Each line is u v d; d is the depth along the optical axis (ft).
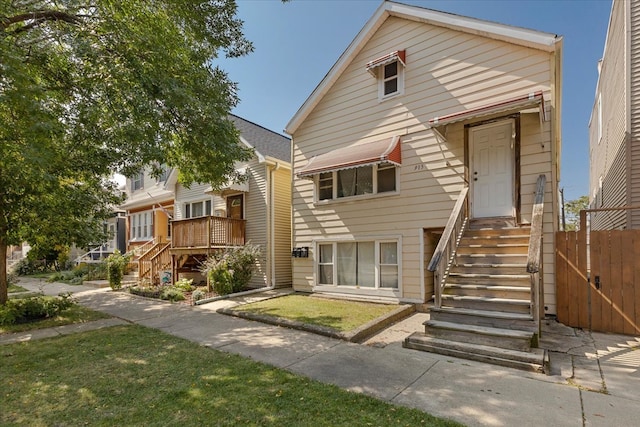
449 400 11.74
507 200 24.56
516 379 13.56
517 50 24.31
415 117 28.94
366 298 30.86
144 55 21.15
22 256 89.25
